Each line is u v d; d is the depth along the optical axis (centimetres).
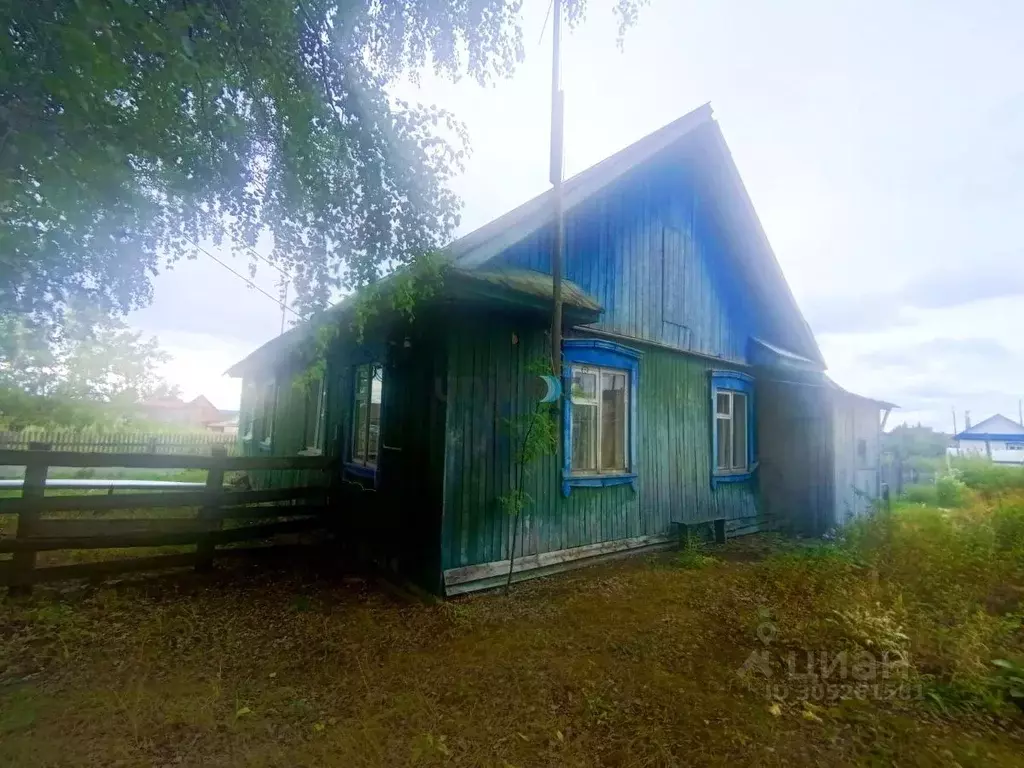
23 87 214
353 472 709
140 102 242
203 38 260
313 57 328
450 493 535
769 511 1034
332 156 348
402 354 616
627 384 761
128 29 211
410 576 565
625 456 750
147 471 1570
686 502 848
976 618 439
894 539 656
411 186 378
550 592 554
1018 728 306
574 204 648
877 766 264
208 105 284
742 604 515
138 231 315
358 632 432
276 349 931
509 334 602
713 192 941
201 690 325
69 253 288
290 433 1003
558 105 545
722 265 1010
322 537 727
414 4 347
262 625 440
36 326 312
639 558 717
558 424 650
